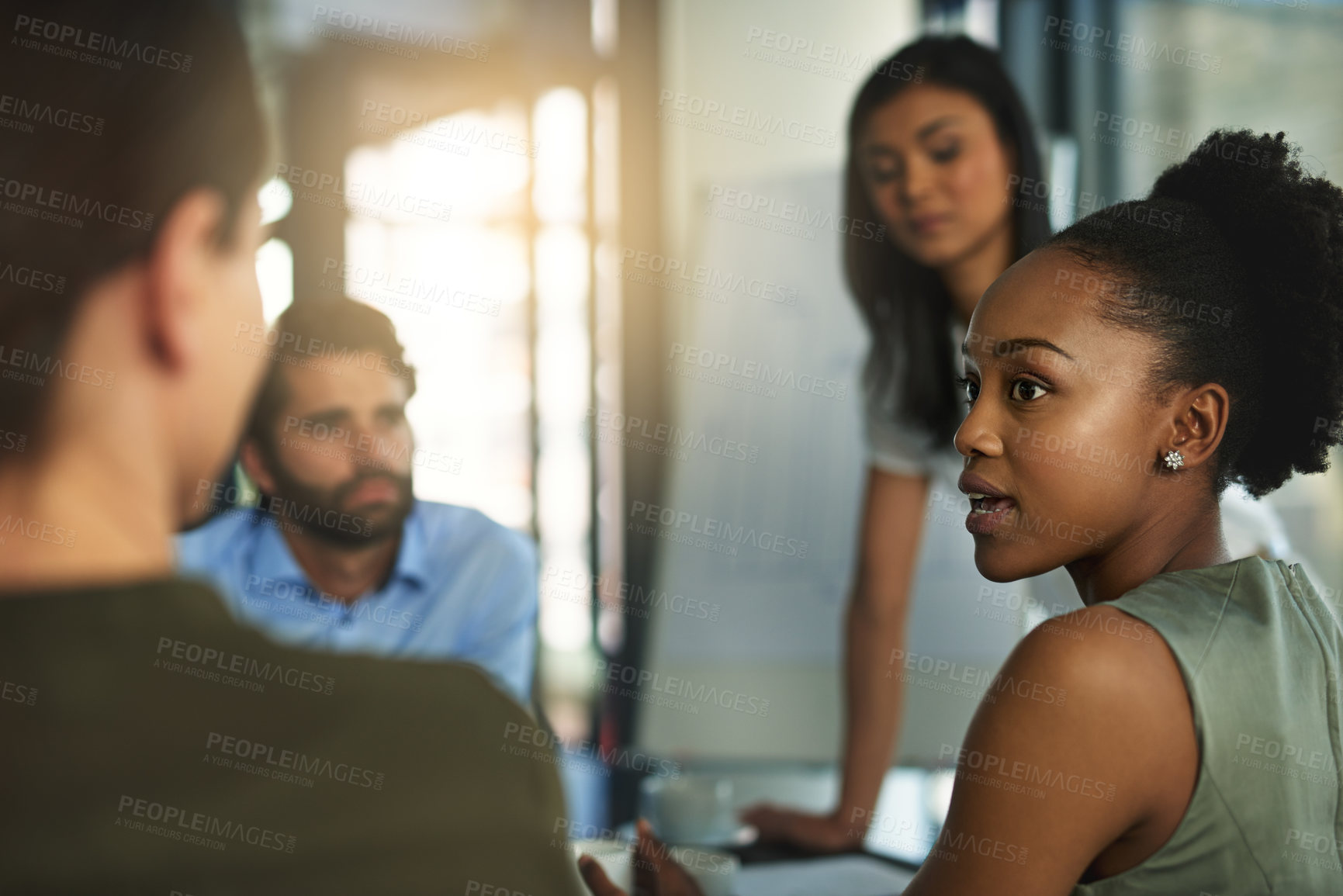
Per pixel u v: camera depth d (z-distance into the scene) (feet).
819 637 9.30
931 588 8.19
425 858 1.15
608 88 12.83
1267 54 6.92
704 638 9.74
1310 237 1.88
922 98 5.01
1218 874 1.71
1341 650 2.01
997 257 5.12
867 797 4.89
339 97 12.92
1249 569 1.93
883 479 5.43
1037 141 5.13
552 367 14.38
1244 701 1.71
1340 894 1.83
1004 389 1.88
